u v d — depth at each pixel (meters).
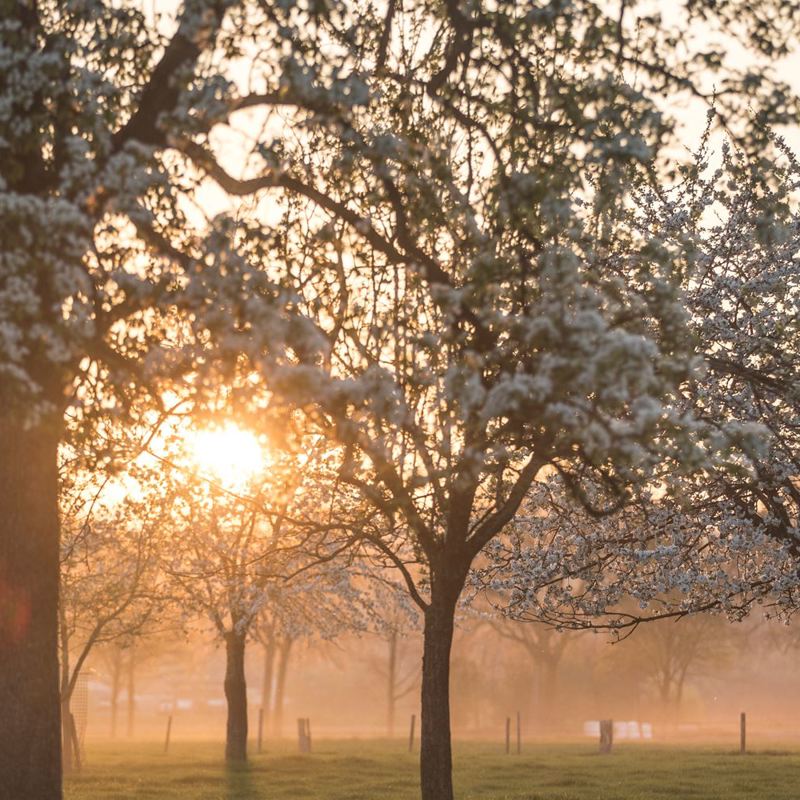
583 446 15.09
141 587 45.41
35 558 15.62
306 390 12.23
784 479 24.42
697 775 46.19
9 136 13.52
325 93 13.74
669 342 14.15
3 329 11.93
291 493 21.70
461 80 16.22
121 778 45.00
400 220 16.14
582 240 15.86
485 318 13.45
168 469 22.41
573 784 42.91
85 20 14.22
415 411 14.79
